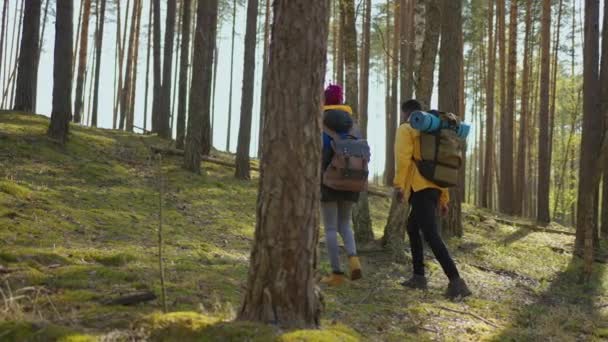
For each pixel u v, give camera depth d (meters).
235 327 3.09
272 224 3.21
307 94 3.22
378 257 7.89
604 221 14.23
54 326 3.21
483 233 12.85
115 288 4.38
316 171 3.29
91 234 6.41
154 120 20.06
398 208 8.11
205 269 5.48
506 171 19.97
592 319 6.08
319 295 3.53
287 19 3.22
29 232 5.94
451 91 10.34
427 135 5.45
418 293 5.94
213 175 13.45
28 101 15.19
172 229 7.55
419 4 9.24
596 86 11.39
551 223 17.34
